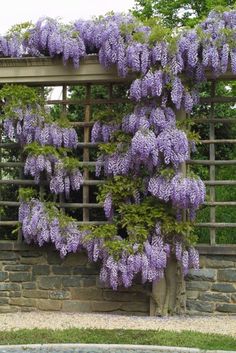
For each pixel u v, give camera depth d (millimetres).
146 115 8148
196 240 8055
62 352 5910
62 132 8492
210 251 8125
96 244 8102
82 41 8414
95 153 9078
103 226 8148
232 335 6641
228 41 8016
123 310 8344
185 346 6000
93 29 8422
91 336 6367
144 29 8266
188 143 8109
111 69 8383
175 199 7883
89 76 8477
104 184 8391
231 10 8203
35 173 8391
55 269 8547
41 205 8406
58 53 8438
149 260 7883
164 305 8070
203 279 8188
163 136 7973
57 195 8680
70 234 8273
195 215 8391
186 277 8227
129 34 8234
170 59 8055
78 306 8469
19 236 8625
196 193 7891
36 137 8461
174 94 8008
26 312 8445
